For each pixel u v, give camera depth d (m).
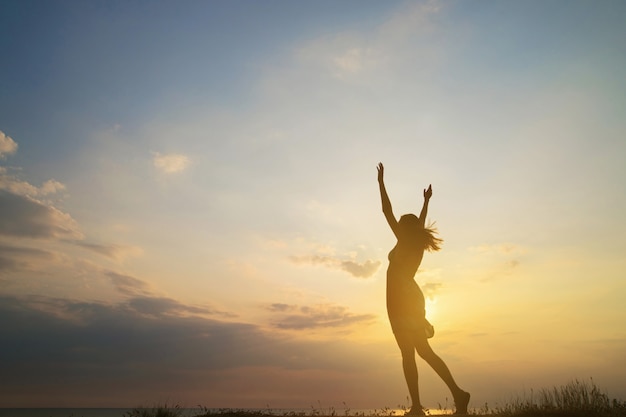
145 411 10.84
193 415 11.16
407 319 8.41
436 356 8.36
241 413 11.18
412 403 8.22
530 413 8.95
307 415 10.48
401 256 8.67
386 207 8.93
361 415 9.73
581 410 8.95
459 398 8.09
